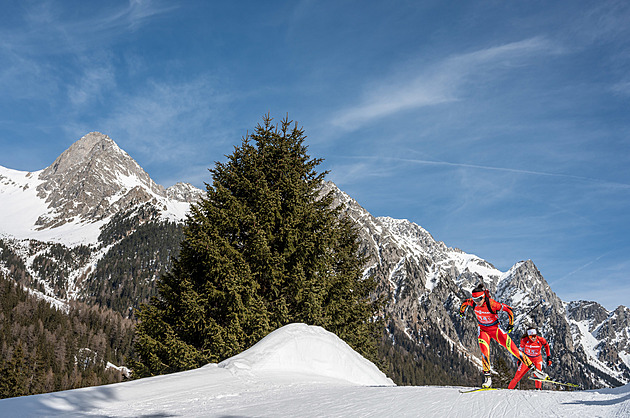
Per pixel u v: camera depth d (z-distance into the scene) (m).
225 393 10.38
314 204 22.72
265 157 22.89
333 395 9.27
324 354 16.02
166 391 10.44
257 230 19.75
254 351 14.67
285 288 19.94
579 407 6.30
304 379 12.88
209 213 20.53
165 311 19.05
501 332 8.66
